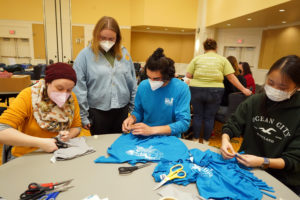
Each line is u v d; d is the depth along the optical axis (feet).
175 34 31.91
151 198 2.39
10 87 8.60
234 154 3.19
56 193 2.38
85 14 26.50
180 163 3.11
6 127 3.17
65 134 3.54
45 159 3.14
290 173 3.34
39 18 25.35
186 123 4.14
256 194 2.52
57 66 3.27
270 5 13.23
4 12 24.66
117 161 3.12
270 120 3.55
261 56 23.41
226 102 9.55
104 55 5.16
